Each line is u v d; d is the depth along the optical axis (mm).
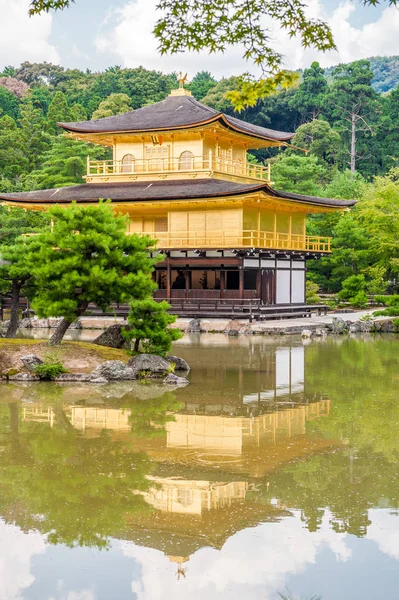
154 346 35281
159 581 13969
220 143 68875
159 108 71625
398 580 13984
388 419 25500
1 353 33375
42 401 28250
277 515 16781
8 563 14664
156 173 66562
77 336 49938
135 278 33062
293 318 61969
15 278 35938
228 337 51344
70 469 19938
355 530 15969
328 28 13523
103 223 33688
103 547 15320
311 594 13500
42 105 151125
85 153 99125
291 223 67562
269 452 21422
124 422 25078
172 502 17562
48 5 13422
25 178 96875
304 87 145375
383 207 68312
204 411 26797
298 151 131000
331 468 19938
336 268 76875
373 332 55375
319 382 32781
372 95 142500
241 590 13641
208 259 60219
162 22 13812
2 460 20703
